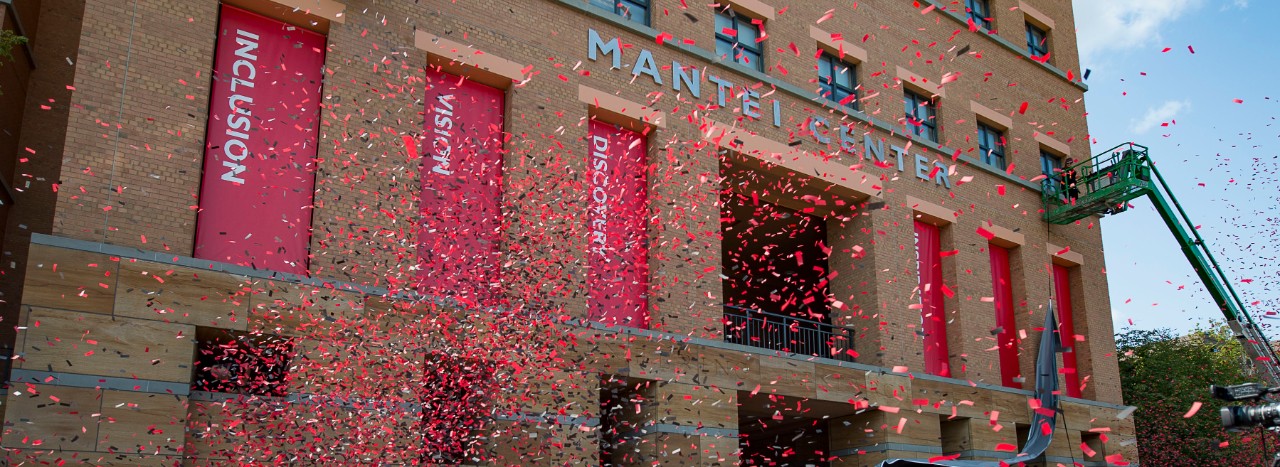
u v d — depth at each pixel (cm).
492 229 1847
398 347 1576
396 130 1758
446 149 1805
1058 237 2902
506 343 1656
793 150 2300
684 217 2062
